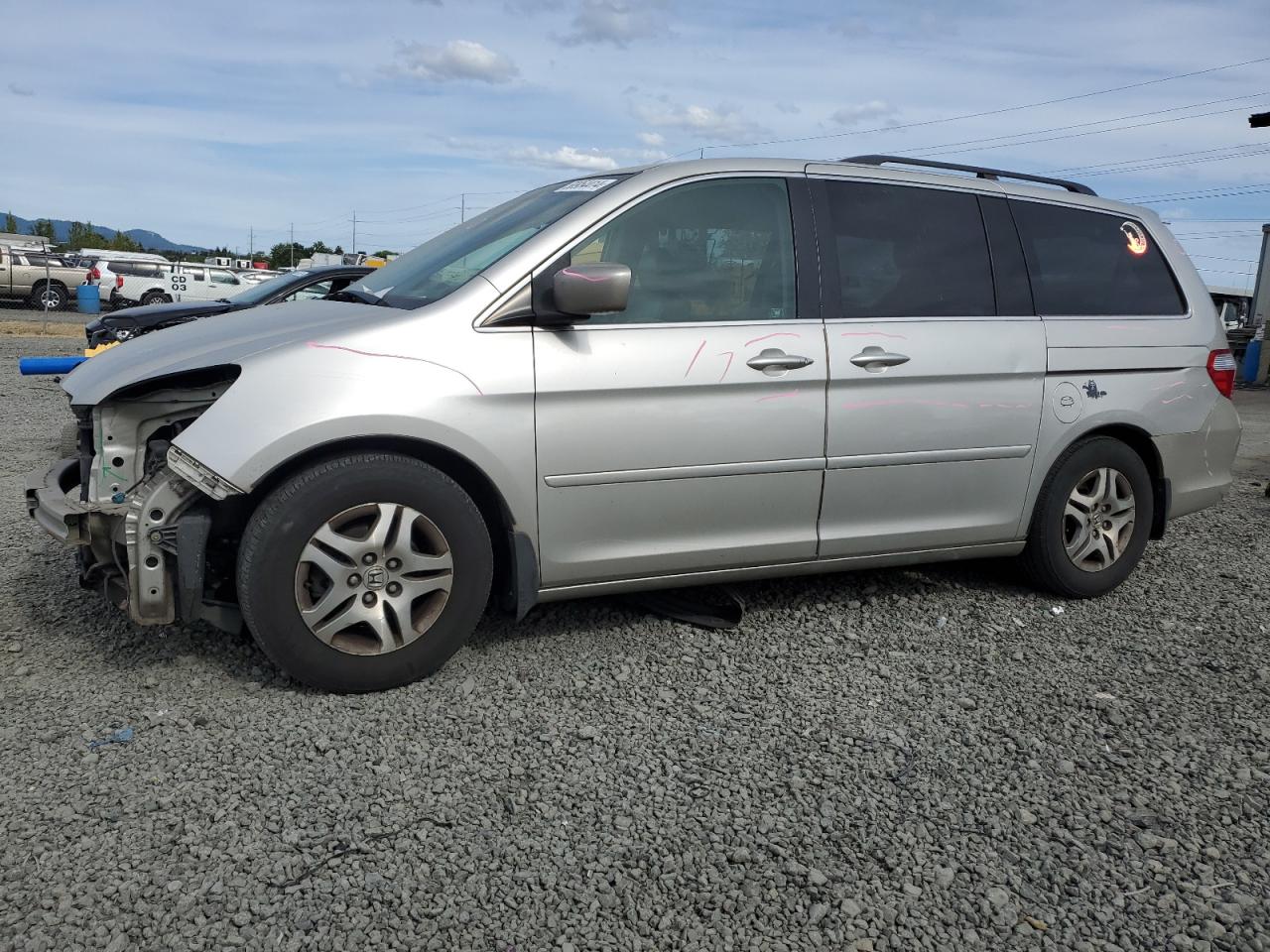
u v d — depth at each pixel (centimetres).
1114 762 325
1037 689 381
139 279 3017
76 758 307
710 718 349
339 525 343
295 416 331
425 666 361
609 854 269
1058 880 264
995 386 441
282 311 404
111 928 233
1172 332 493
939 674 392
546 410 364
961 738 340
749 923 244
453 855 265
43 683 357
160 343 381
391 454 347
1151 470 502
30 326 2225
